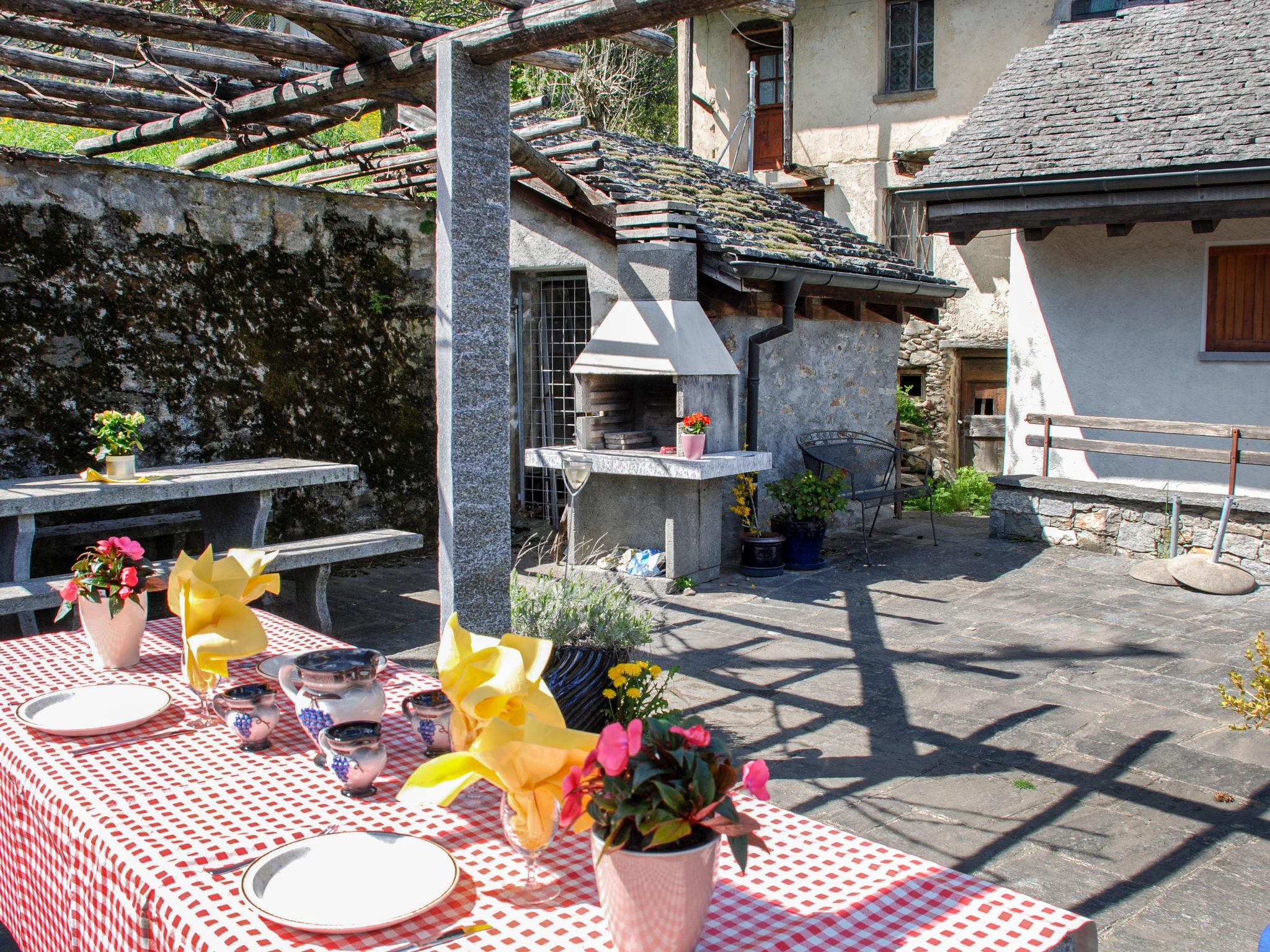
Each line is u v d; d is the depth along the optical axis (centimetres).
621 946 169
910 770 473
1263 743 506
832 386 1029
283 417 853
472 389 465
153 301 768
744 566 862
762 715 543
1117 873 382
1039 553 942
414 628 699
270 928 180
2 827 264
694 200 924
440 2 1361
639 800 165
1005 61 1487
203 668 281
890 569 888
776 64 1703
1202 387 949
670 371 790
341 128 1447
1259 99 898
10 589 532
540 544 905
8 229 692
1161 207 858
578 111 2020
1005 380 1441
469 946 176
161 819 224
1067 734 518
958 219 952
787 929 182
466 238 457
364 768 235
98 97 623
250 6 430
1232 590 798
